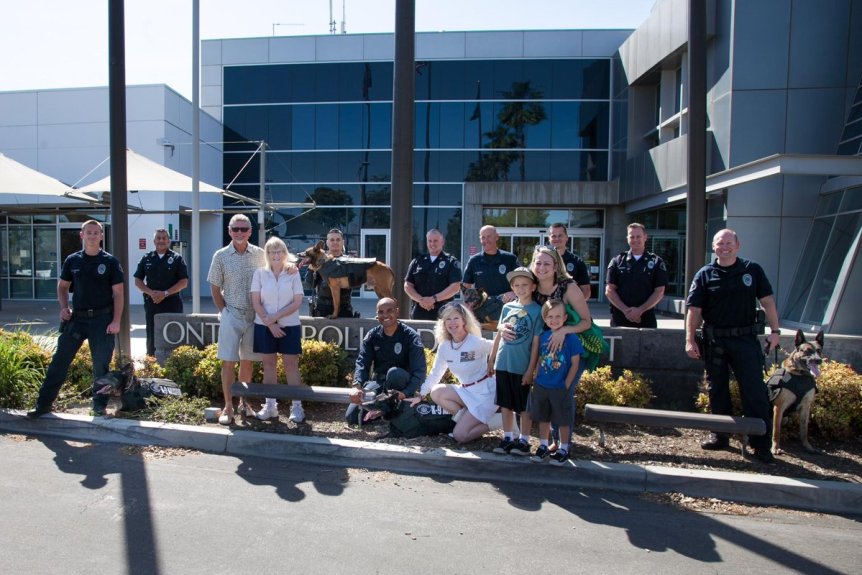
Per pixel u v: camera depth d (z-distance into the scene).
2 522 3.87
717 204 15.77
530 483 4.77
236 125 24.08
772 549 3.71
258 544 3.63
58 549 3.52
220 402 6.59
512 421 5.04
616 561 3.52
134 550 3.53
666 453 5.10
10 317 15.48
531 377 4.84
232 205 24.08
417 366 5.54
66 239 21.30
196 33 11.64
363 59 23.48
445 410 5.54
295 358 5.88
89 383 6.75
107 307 6.06
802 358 4.90
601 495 4.54
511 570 3.39
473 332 5.44
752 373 4.95
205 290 23.73
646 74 19.69
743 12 14.62
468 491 4.58
